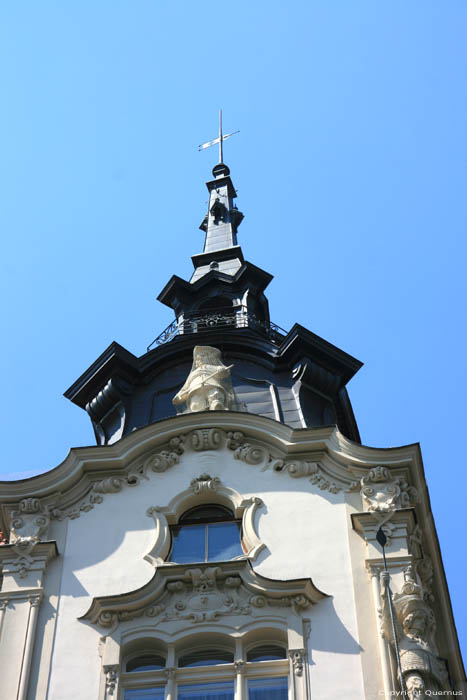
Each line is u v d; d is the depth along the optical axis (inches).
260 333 1419.8
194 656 1003.9
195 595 1031.6
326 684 962.1
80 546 1091.9
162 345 1358.3
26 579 1062.4
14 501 1131.3
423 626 983.0
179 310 1517.0
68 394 1353.3
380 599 1012.5
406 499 1095.6
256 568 1054.4
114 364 1327.5
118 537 1096.8
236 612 1015.6
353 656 980.6
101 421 1322.6
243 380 1323.8
